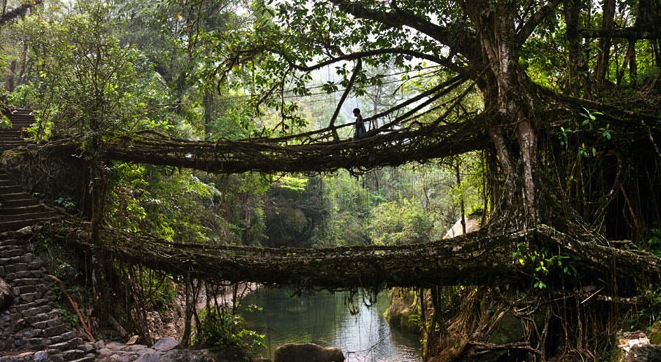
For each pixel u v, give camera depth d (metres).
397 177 42.84
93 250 12.53
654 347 7.09
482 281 9.70
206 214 24.14
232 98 24.52
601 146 10.49
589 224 10.19
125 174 15.98
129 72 13.86
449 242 9.74
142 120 15.62
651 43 12.68
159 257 11.64
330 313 21.67
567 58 12.10
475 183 15.68
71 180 15.73
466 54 12.90
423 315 12.45
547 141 10.14
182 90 24.03
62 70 13.10
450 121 13.58
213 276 11.28
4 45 22.42
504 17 10.48
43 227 13.20
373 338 16.77
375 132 12.75
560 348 9.98
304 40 14.04
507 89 10.20
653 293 8.45
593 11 13.28
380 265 9.83
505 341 10.76
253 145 13.26
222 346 13.41
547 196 9.50
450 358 11.03
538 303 9.39
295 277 10.33
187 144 13.79
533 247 9.22
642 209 10.66
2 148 15.98
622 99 10.73
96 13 13.46
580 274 9.34
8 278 11.73
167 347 10.86
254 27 14.15
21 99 18.83
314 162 12.74
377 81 14.40
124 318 12.98
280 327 18.86
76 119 14.71
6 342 10.39
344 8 12.91
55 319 11.12
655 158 10.38
